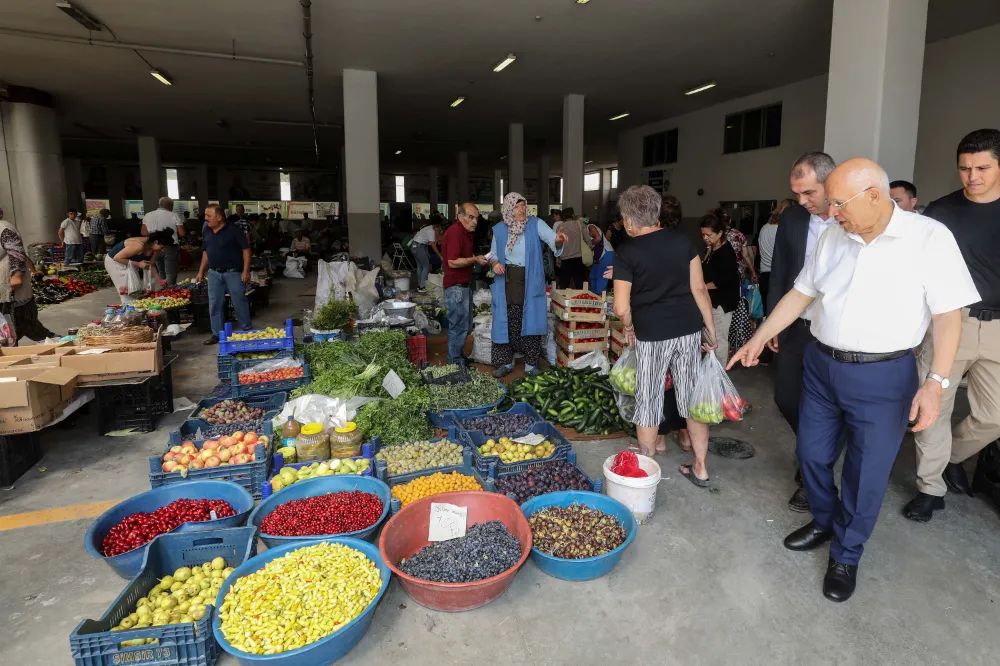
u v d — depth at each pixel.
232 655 2.08
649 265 3.27
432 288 9.48
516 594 2.59
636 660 2.23
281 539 2.62
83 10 8.73
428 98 14.73
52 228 14.82
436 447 3.63
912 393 2.38
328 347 5.19
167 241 10.57
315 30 9.48
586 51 10.60
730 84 13.16
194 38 10.04
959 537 3.02
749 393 5.43
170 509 2.83
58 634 2.35
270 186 33.59
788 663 2.21
